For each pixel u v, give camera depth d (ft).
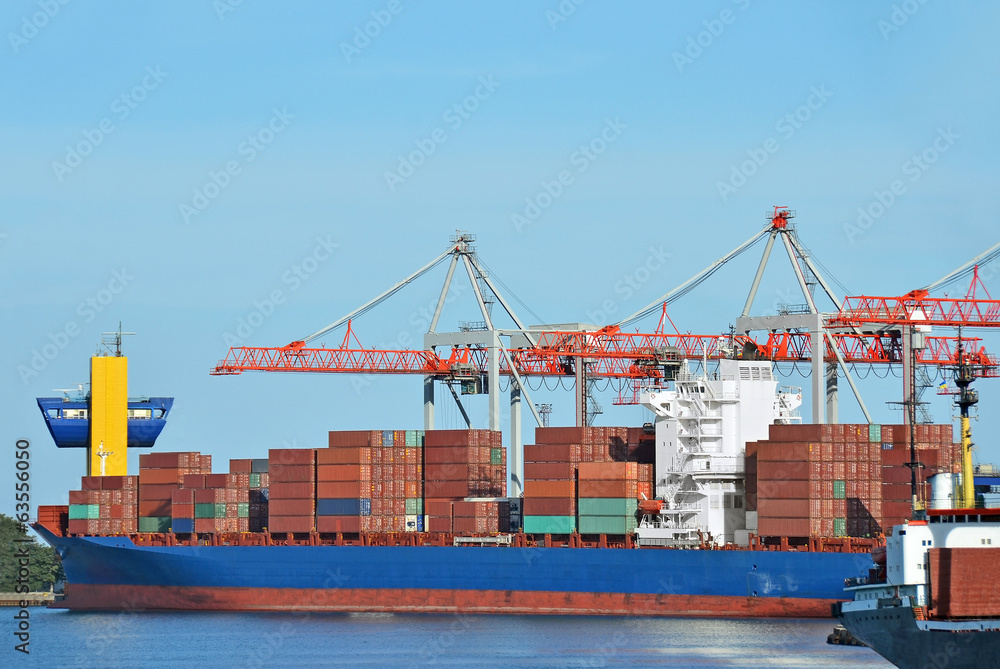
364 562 364.79
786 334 403.34
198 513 391.86
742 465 335.88
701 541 331.16
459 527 356.38
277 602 377.09
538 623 335.67
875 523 311.88
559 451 349.61
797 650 286.05
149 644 338.13
